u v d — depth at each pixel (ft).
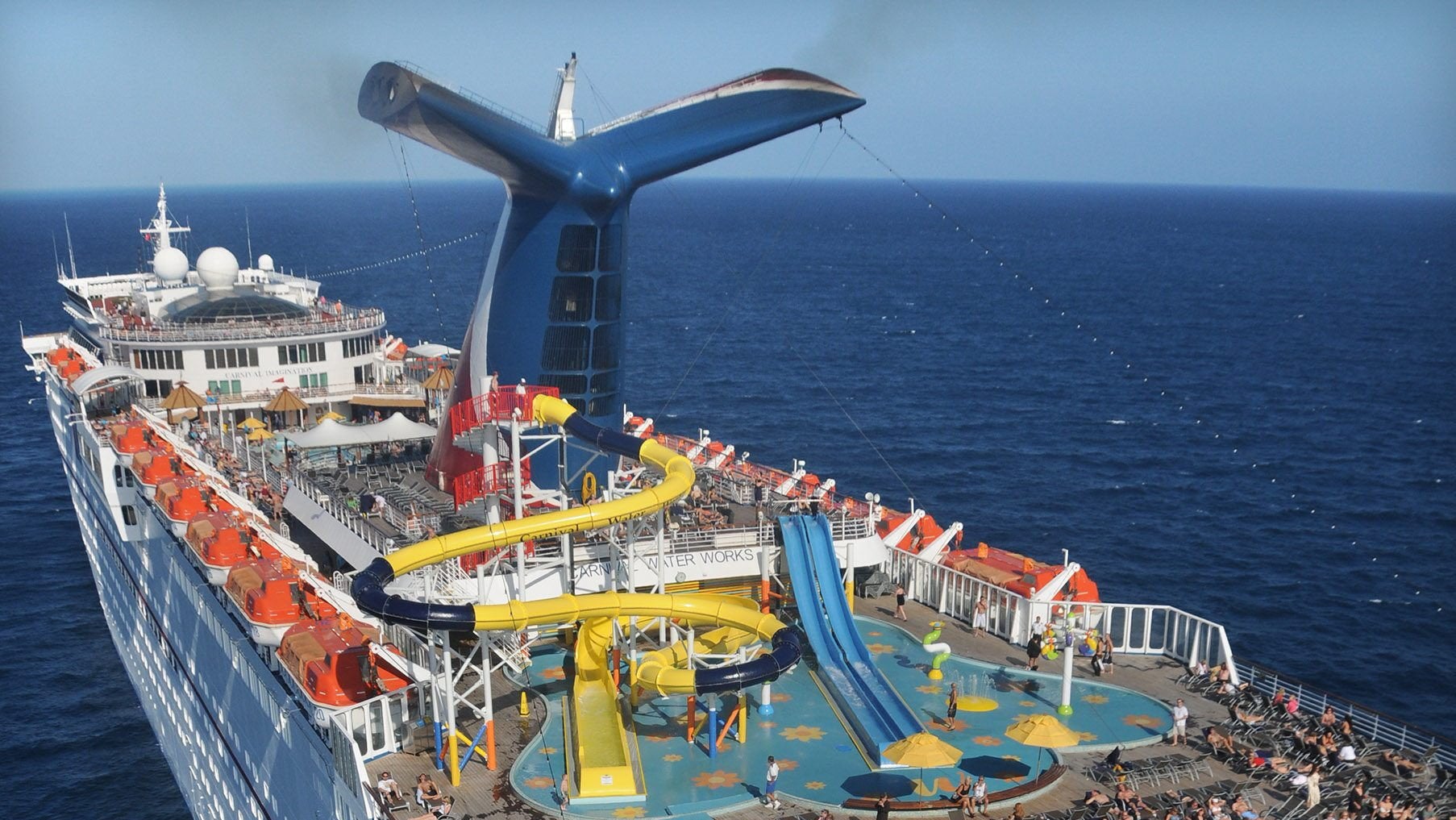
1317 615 262.67
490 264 172.65
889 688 144.05
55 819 197.98
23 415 466.29
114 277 300.61
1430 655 243.60
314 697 122.52
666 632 159.53
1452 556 298.97
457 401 181.37
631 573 147.23
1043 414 457.27
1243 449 403.54
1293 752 130.41
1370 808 118.52
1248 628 255.29
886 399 479.82
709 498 187.93
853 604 175.73
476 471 159.94
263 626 133.18
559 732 135.95
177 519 162.91
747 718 140.26
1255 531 316.81
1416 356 593.42
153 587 199.21
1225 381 526.57
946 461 383.86
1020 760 130.00
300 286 285.43
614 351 175.01
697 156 167.43
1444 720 217.56
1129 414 457.68
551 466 171.01
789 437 413.80
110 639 264.31
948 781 125.18
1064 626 157.99
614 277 169.78
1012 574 165.37
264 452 211.61
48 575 300.81
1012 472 371.76
